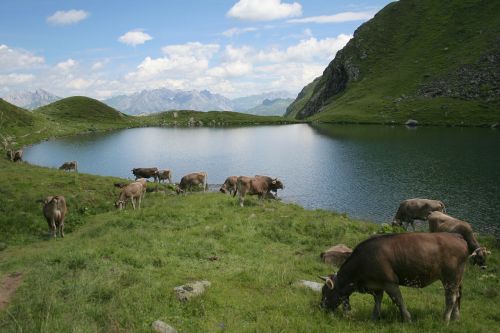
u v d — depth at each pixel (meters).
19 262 16.25
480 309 12.71
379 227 25.62
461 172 49.12
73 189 32.66
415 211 26.83
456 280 10.34
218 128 143.25
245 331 9.75
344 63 193.62
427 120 116.44
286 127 138.88
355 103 154.38
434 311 11.39
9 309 10.99
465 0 183.50
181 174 58.34
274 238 20.86
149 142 100.06
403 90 147.62
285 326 9.98
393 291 10.27
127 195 29.17
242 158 70.44
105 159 73.19
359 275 10.65
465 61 143.62
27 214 25.84
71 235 22.84
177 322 10.39
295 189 45.38
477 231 28.73
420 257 9.98
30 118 122.69
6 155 58.34
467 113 114.56
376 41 192.12
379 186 44.50
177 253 16.72
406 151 68.19
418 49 171.25
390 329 9.91
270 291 12.85
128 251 16.52
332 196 41.41
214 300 11.64
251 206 28.25
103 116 165.25
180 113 185.12
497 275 17.59
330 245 20.36
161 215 24.05
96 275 13.32
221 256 16.94
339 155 68.00
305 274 15.35
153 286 12.42
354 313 11.20
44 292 11.73
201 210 25.47
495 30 153.00
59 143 98.81
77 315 10.34
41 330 9.40
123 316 10.36
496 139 78.06
